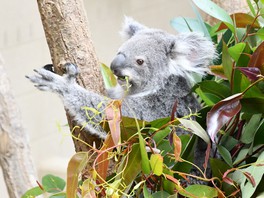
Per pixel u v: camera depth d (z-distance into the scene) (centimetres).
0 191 777
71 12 342
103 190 273
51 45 345
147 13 896
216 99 321
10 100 519
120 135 285
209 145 284
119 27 853
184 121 282
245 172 272
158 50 387
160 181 281
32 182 526
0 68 516
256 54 296
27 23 775
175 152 268
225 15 332
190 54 377
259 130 297
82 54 344
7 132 516
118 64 382
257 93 294
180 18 404
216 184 295
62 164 779
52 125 812
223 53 301
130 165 277
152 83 384
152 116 378
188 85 377
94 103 344
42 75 339
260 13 337
